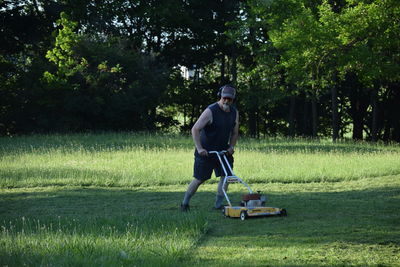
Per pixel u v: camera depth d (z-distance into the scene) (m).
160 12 53.72
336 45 36.72
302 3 40.00
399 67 36.56
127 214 10.99
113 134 42.19
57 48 48.16
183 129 63.75
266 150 28.44
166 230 8.63
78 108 45.09
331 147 32.31
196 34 60.31
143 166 21.44
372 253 7.07
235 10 55.56
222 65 63.25
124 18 58.00
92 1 55.41
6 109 48.44
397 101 52.41
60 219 10.16
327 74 39.81
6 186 16.75
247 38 49.66
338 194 14.02
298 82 43.34
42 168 20.58
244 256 6.92
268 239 8.11
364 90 51.94
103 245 7.23
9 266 6.12
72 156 25.20
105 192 15.34
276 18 44.59
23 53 57.72
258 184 16.70
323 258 6.78
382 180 17.16
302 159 23.08
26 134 46.16
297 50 37.91
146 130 51.94
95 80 45.84
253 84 50.75
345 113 62.94
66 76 45.88
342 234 8.39
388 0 35.09
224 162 11.55
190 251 7.26
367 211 10.95
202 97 63.22
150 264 6.18
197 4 56.94
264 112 62.66
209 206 12.34
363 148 31.70
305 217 10.20
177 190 15.63
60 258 6.45
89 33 51.12
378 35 35.97
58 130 45.50
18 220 10.29
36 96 46.22
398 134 53.56
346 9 37.72
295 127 62.25
